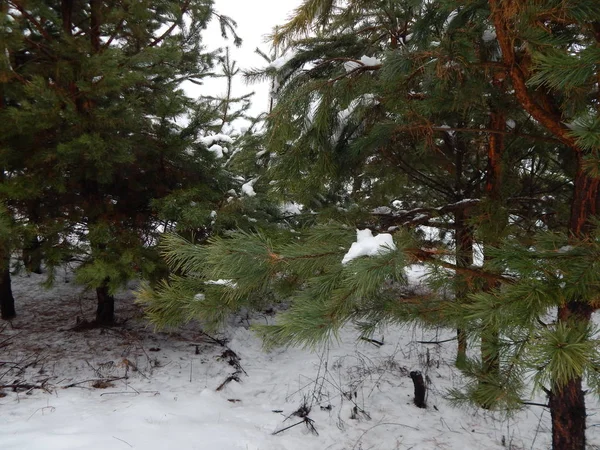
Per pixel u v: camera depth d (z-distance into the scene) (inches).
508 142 158.9
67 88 219.5
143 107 245.9
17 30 187.3
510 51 77.7
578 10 61.9
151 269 204.8
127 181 246.8
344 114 116.7
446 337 273.0
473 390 97.3
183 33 293.9
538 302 57.2
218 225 214.7
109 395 186.4
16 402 173.0
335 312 62.0
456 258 100.3
